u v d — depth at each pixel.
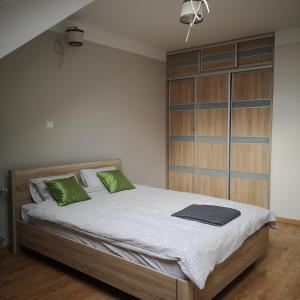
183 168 5.28
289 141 4.21
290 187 4.24
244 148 4.61
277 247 3.38
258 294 2.45
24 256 3.18
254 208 3.05
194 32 4.22
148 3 3.21
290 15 3.58
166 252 2.07
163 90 5.30
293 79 4.11
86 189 3.55
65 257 2.75
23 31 2.13
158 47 5.00
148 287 2.16
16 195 3.19
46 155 3.57
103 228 2.46
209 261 2.06
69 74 3.76
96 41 4.06
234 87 4.64
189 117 5.14
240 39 4.48
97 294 2.46
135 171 4.82
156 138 5.21
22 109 3.32
